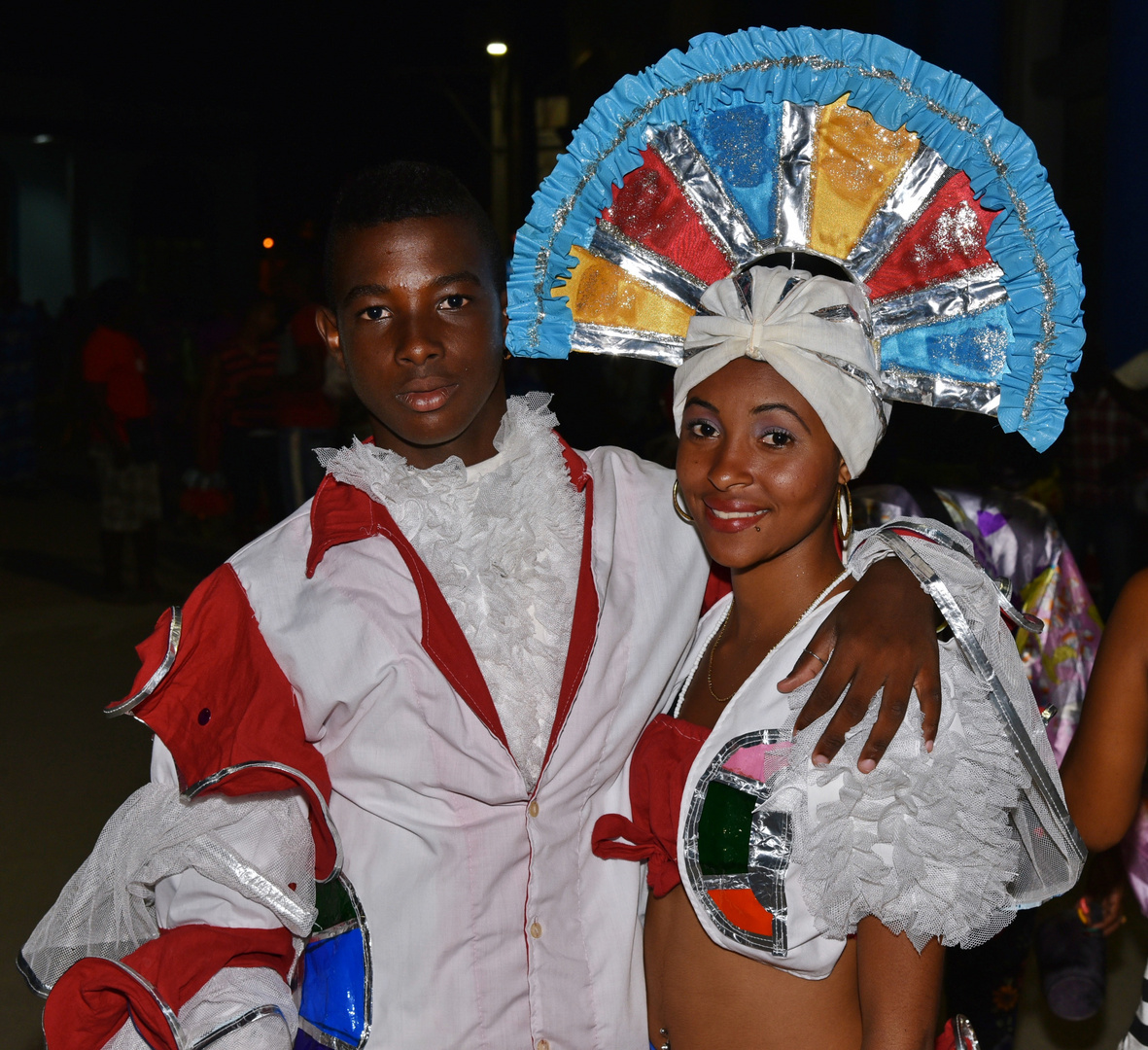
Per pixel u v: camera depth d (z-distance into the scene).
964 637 1.59
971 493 2.90
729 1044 1.69
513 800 1.69
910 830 1.48
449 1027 1.65
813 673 1.61
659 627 1.83
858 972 1.60
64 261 26.75
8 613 8.00
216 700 1.64
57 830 4.60
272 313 8.70
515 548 1.77
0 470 13.41
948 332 1.77
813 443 1.63
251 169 25.28
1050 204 1.68
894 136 1.76
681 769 1.70
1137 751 1.91
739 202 1.83
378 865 1.69
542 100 15.24
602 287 1.89
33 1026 3.37
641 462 2.00
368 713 1.68
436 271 1.69
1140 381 5.62
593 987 1.73
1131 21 6.33
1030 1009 3.64
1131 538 5.60
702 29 9.76
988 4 7.56
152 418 8.53
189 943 1.59
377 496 1.77
